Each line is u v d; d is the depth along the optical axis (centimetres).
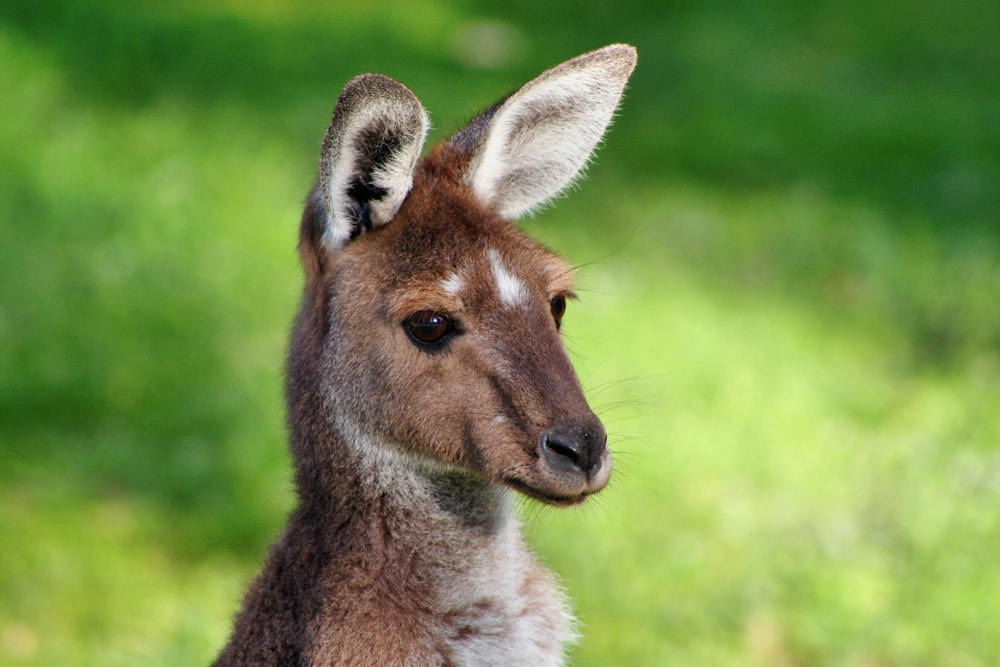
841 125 2114
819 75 2353
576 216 1722
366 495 665
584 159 743
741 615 1073
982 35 2631
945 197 1897
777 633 1063
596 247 1644
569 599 742
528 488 634
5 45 1859
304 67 2033
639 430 1280
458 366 643
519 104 699
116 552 1095
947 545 1144
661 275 1598
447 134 791
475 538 678
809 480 1239
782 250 1700
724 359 1425
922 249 1730
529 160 733
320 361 668
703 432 1292
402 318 644
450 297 641
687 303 1530
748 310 1546
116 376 1284
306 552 668
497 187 727
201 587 1077
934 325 1582
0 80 1758
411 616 658
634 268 1602
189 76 1923
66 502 1136
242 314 1417
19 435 1202
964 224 1823
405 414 648
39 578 1057
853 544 1149
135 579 1075
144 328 1362
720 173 1914
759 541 1154
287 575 670
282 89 1933
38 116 1703
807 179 1911
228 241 1530
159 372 1303
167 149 1686
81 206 1533
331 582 655
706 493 1212
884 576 1113
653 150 1961
